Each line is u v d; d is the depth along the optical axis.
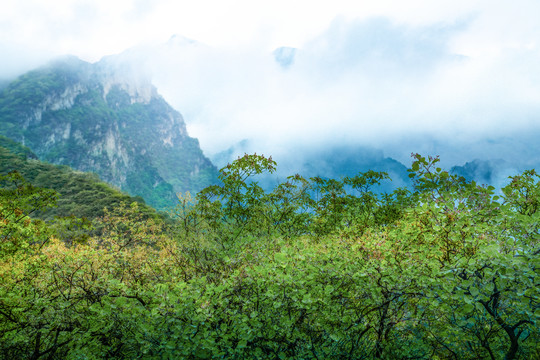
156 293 3.95
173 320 3.57
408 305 4.01
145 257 6.29
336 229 7.68
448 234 4.34
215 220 7.85
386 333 4.12
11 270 6.05
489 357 3.82
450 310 3.57
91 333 4.09
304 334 3.84
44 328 4.17
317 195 8.84
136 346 3.92
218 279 5.21
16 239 8.91
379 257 4.11
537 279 3.04
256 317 3.83
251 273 4.16
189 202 8.03
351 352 3.80
